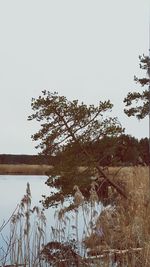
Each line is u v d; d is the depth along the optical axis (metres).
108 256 8.66
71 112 18.33
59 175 17.84
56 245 9.62
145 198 12.27
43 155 18.42
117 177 19.41
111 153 19.02
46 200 17.41
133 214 10.67
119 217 10.00
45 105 18.27
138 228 9.11
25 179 73.19
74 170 17.69
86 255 9.19
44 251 9.44
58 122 18.47
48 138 18.34
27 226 9.15
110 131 18.86
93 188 9.88
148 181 17.12
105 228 9.33
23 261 8.88
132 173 18.69
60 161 18.17
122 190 16.80
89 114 18.58
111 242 9.12
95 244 9.12
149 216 10.50
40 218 9.58
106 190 16.42
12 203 30.36
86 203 9.62
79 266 9.02
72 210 12.28
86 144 18.45
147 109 30.45
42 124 18.52
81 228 11.14
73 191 17.25
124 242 9.04
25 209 9.23
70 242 9.84
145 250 8.55
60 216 10.16
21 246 8.94
